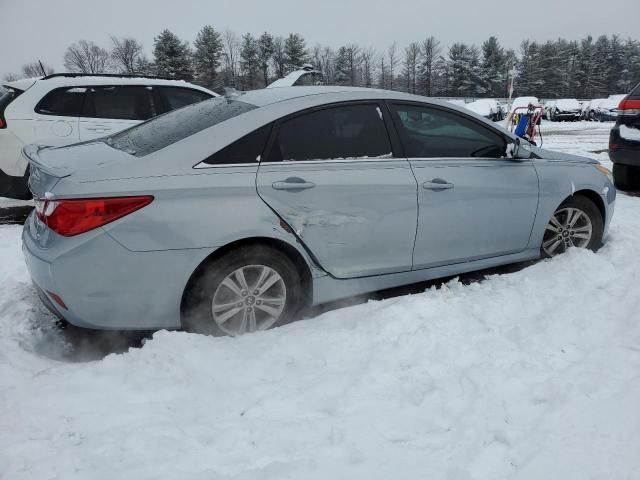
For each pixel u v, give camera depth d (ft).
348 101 10.75
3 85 20.63
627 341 9.29
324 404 7.69
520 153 12.30
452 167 11.57
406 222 10.95
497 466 6.52
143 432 6.96
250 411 7.54
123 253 8.63
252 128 9.75
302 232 9.89
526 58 243.81
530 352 9.04
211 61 205.26
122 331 9.65
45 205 8.74
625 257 13.38
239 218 9.26
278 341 9.32
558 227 13.57
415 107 11.51
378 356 8.85
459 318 10.07
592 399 7.67
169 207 8.83
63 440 6.81
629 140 22.43
